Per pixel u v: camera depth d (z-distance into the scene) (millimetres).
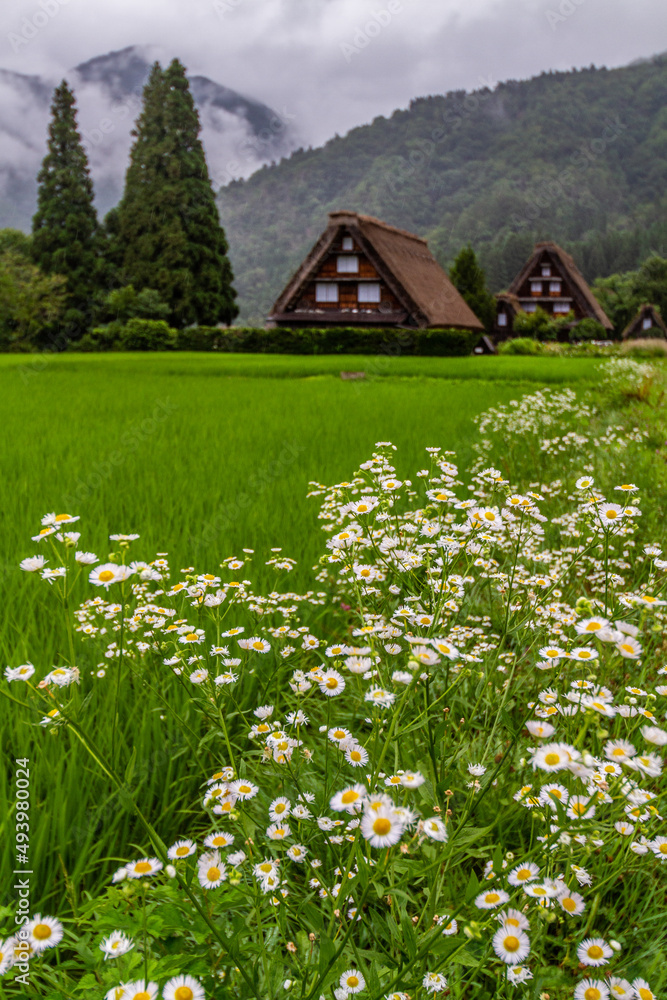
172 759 2395
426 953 1198
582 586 3303
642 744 1824
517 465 6828
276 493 5887
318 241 42500
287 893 1613
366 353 36312
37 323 52625
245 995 1366
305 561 4203
